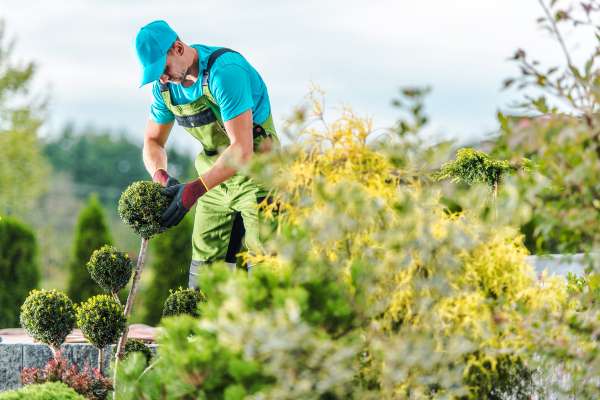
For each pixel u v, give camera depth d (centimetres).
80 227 1728
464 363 518
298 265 488
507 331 498
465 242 480
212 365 460
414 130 484
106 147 7325
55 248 2702
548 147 454
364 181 532
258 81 843
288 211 536
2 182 4069
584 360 480
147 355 768
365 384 493
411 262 477
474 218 534
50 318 724
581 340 496
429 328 485
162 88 838
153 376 505
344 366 452
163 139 910
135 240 3186
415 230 488
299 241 485
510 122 467
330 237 484
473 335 501
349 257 507
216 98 806
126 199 726
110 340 711
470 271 514
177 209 732
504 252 532
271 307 475
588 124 456
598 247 471
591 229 462
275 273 495
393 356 441
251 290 470
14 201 4103
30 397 585
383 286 498
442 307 497
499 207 491
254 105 836
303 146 532
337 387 462
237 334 420
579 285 668
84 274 1711
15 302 1703
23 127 4100
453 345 472
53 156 7112
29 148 4138
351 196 482
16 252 1716
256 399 436
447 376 473
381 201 502
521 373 552
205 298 753
